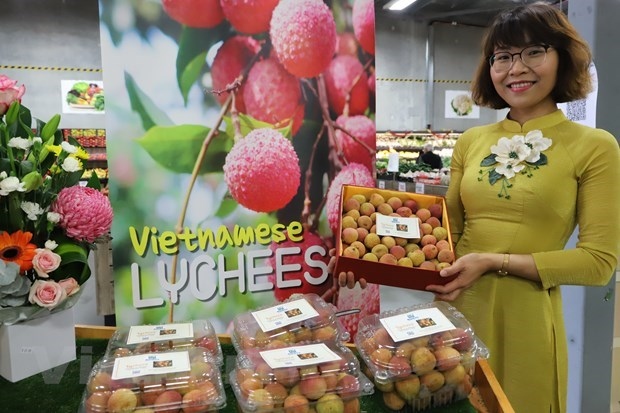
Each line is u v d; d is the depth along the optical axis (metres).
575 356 2.28
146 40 1.41
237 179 1.51
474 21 10.88
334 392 0.99
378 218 1.37
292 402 0.96
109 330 1.47
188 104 1.45
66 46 8.02
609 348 2.29
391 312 1.27
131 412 0.94
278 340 1.16
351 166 1.61
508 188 1.46
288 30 1.50
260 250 1.56
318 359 1.05
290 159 1.55
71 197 1.21
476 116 11.39
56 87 8.04
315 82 1.55
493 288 1.48
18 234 1.17
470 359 1.12
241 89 1.49
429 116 11.04
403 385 1.06
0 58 7.78
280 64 1.51
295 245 1.59
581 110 2.22
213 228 1.51
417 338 1.13
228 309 1.55
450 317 1.22
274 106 1.52
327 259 1.61
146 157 1.44
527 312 1.45
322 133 1.57
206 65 1.45
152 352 1.11
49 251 1.18
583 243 1.39
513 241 1.45
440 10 10.05
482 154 1.57
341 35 1.56
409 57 10.77
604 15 2.08
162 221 1.47
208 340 1.22
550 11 1.41
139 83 1.41
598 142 1.39
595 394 2.30
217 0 1.44
